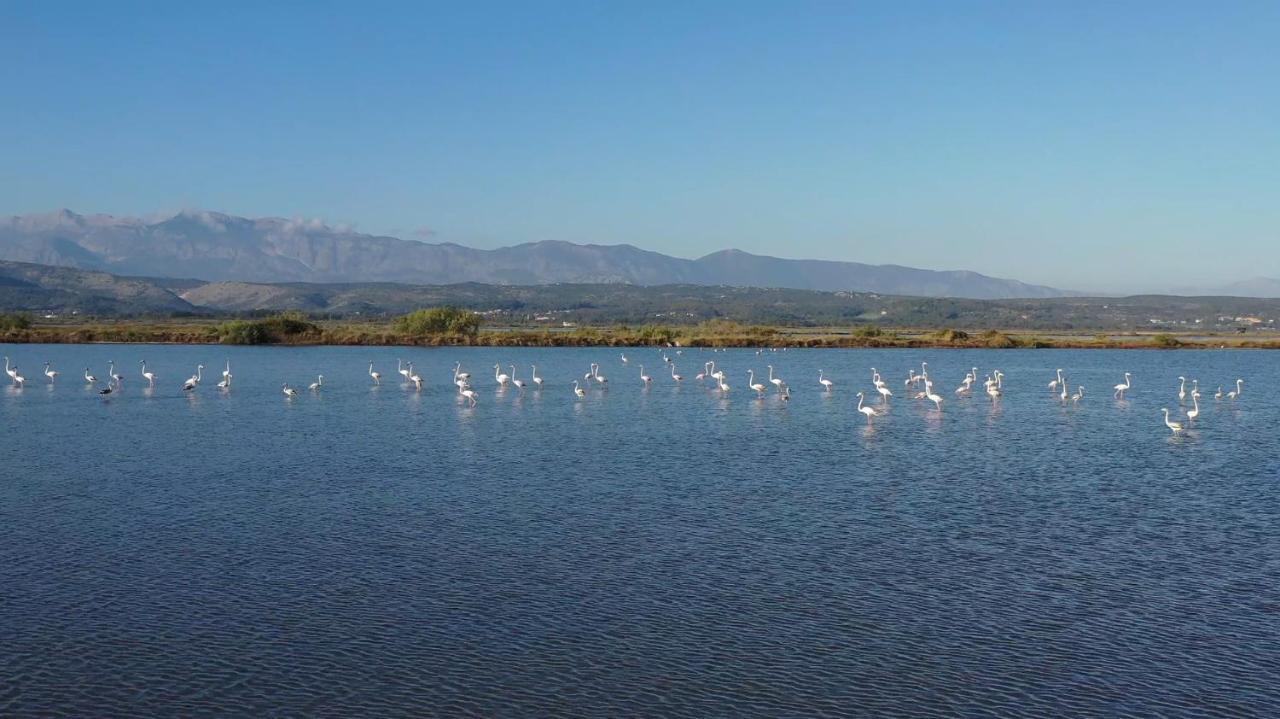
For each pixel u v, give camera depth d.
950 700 24.36
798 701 24.28
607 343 197.00
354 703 24.06
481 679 25.36
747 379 119.44
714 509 42.88
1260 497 46.00
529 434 67.12
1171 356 178.25
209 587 31.98
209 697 24.30
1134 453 59.47
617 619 29.31
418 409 83.25
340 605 30.38
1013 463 55.41
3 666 25.91
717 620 29.27
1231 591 31.95
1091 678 25.55
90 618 29.20
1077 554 36.06
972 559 35.34
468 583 32.44
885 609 30.23
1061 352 191.62
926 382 96.00
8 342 192.75
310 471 52.03
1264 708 23.94
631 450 59.69
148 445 61.44
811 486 48.09
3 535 38.12
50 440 63.56
